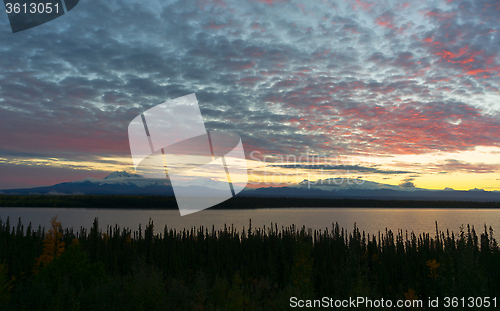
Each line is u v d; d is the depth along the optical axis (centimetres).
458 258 4041
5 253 12225
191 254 15862
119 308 3894
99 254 13388
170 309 4166
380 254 17238
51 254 9131
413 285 11394
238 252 17688
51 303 3950
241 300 4328
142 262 4494
